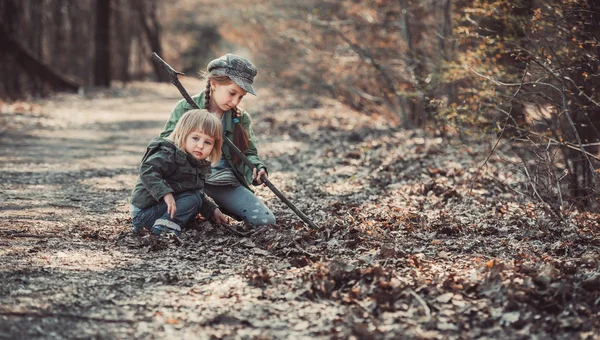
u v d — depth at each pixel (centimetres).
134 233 541
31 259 464
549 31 767
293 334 347
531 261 480
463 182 824
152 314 371
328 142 1294
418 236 559
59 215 631
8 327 347
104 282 421
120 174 931
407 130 1390
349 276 416
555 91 765
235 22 2128
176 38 6412
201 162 551
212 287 416
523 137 812
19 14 2895
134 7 4597
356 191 798
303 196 762
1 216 610
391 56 1520
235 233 551
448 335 344
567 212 639
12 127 1476
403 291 392
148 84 4216
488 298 389
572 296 385
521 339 339
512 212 659
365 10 1534
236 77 566
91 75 4147
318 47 1656
